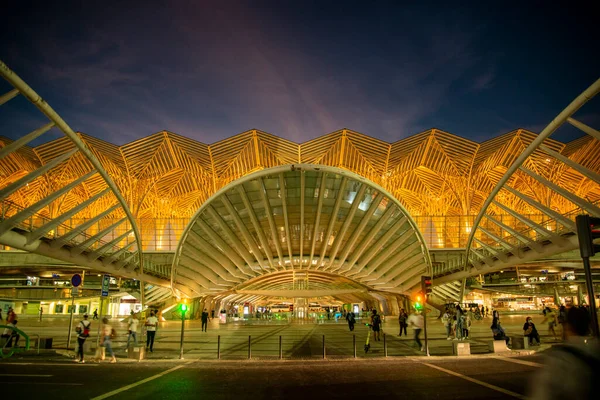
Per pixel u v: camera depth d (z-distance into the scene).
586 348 2.92
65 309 65.88
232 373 14.70
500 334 21.25
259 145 61.53
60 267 58.78
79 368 15.80
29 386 12.05
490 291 71.56
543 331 31.88
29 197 63.91
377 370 15.15
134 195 62.12
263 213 41.16
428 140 60.50
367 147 61.19
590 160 60.31
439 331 34.81
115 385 12.29
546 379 2.99
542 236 27.80
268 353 20.70
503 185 28.27
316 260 47.56
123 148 59.19
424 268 46.34
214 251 44.38
